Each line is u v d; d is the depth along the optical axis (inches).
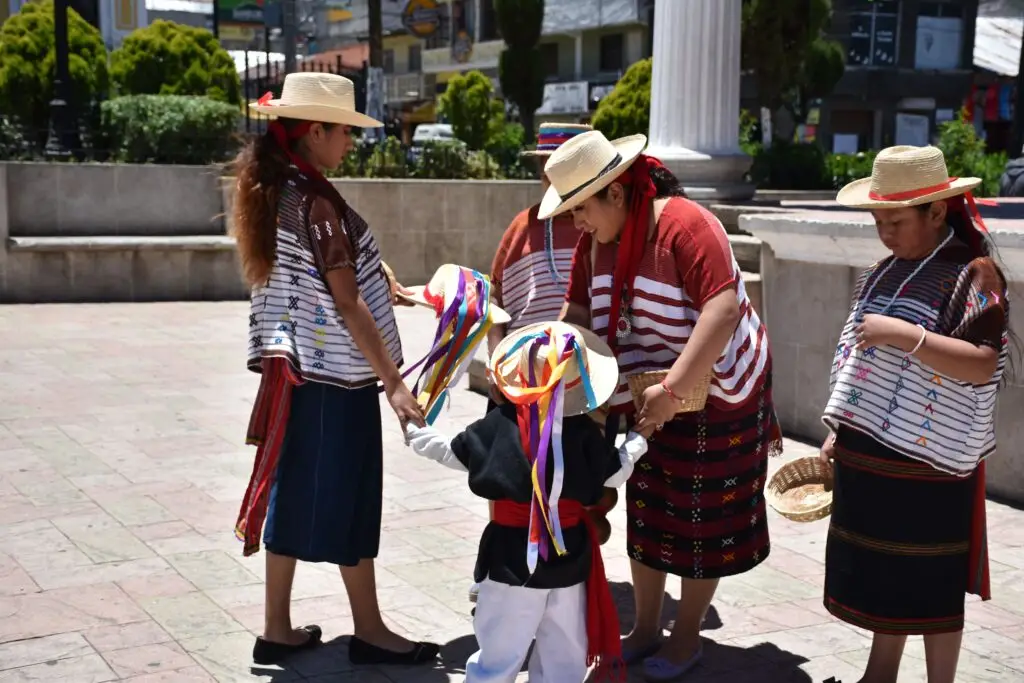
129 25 1151.0
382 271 153.2
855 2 1371.8
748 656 158.2
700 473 146.0
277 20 1647.4
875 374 131.7
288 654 154.7
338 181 526.6
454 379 154.3
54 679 145.1
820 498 150.5
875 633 139.9
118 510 214.5
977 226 130.7
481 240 557.9
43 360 358.9
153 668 149.5
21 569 183.5
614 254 147.6
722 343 136.9
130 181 506.0
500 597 129.5
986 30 1577.3
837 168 704.4
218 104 540.4
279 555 150.4
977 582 136.6
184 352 378.9
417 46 1919.3
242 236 145.1
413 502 225.5
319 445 146.6
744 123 815.1
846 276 261.4
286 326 144.6
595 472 128.0
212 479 236.1
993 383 128.3
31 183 489.1
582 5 1562.5
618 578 189.2
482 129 906.1
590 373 131.3
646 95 887.1
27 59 582.2
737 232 369.4
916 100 1412.4
